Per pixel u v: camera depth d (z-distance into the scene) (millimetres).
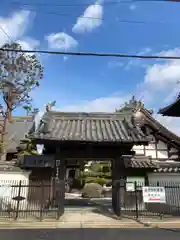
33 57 27969
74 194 34000
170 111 12992
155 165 15953
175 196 15180
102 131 16391
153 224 12078
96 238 9172
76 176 38781
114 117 18203
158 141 22938
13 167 15688
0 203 14891
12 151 28609
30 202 15133
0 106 27703
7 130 32969
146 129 22688
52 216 13828
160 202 13867
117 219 13273
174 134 22531
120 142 14883
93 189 29094
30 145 22875
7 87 27172
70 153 15875
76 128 16766
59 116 18047
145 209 14898
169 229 11070
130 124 16703
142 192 14141
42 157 15898
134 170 15992
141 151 22516
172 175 16094
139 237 9320
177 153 22578
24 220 12734
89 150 15867
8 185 14109
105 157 15930
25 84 27828
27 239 9023
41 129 15664
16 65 26906
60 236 9562
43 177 15859
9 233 10156
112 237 9336
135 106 24484
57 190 14281
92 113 18359
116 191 14523
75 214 14875
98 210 16484
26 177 15805
